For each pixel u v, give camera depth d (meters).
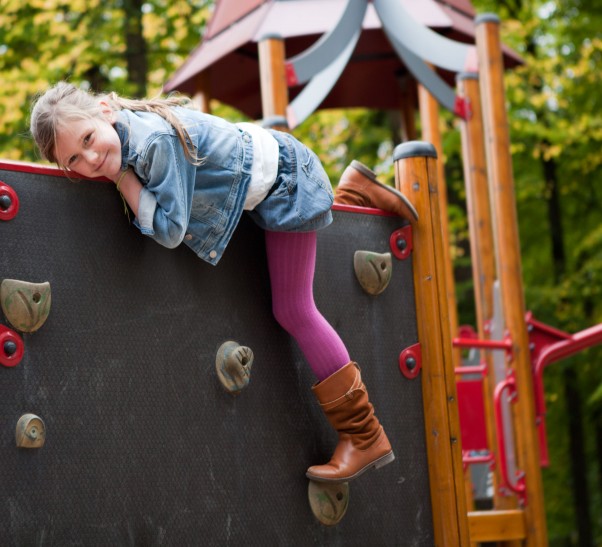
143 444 2.56
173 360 2.65
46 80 8.83
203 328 2.73
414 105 7.45
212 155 2.59
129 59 9.27
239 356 2.74
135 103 2.58
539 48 10.88
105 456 2.48
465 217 10.35
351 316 3.11
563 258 11.08
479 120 5.83
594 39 10.17
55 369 2.43
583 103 10.27
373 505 3.05
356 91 7.43
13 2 8.89
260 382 2.84
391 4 5.30
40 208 2.46
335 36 5.04
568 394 11.30
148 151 2.47
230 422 2.75
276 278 2.84
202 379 2.71
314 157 2.82
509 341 4.73
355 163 3.28
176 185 2.50
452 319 6.32
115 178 2.52
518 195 10.95
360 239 3.18
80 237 2.52
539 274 11.55
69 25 9.16
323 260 3.07
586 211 11.62
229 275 2.81
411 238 3.30
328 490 2.90
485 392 5.82
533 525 4.57
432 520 3.17
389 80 7.34
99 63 9.27
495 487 5.34
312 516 2.88
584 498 11.26
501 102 4.98
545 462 4.89
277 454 2.84
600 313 10.60
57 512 2.38
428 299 3.27
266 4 6.21
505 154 4.93
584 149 10.77
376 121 10.45
